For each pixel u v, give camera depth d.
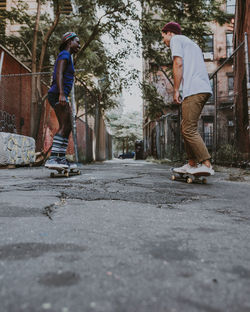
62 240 1.11
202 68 3.38
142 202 2.09
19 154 7.11
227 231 1.32
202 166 3.39
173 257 0.94
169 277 0.78
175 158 11.61
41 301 0.63
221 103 15.91
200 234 1.25
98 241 1.11
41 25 11.73
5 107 8.31
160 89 16.75
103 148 20.39
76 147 8.00
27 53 12.54
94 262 0.88
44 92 10.53
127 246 1.05
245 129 6.93
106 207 1.85
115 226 1.35
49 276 0.77
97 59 11.78
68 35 4.02
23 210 1.69
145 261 0.90
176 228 1.34
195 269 0.84
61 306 0.61
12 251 0.97
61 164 3.97
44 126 10.34
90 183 3.27
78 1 9.55
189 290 0.70
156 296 0.66
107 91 13.41
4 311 0.58
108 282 0.73
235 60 11.60
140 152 29.11
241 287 0.72
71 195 2.32
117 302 0.63
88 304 0.62
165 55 10.17
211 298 0.66
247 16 7.77
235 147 8.32
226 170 6.27
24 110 9.70
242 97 7.41
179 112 10.98
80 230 1.27
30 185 3.03
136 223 1.42
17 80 9.20
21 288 0.69
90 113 13.08
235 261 0.92
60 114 3.98
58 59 3.90
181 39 3.46
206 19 9.27
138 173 5.10
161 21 9.93
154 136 19.81
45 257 0.92
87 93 12.38
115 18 9.46
